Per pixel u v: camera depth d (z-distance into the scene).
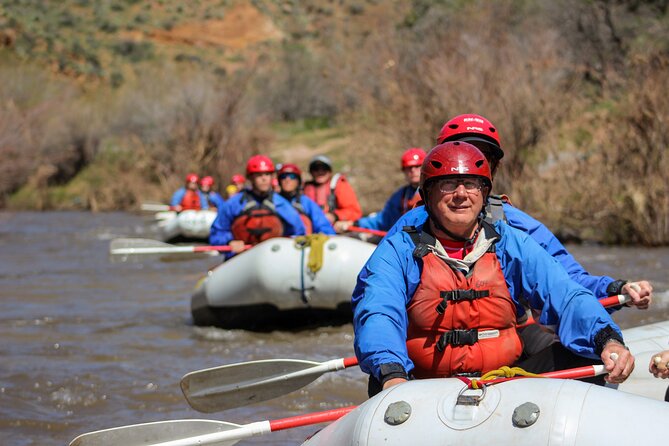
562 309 4.68
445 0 48.00
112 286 16.55
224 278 11.90
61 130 53.56
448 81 23.75
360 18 91.69
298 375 5.60
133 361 9.82
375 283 4.76
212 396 5.72
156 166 46.19
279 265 11.51
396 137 24.73
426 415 3.84
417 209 5.30
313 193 14.92
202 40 91.81
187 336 11.40
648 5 33.38
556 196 22.62
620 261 17.77
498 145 6.02
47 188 51.03
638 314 11.75
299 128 50.03
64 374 9.16
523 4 33.41
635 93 21.62
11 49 81.81
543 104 22.94
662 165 21.12
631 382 5.71
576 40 32.41
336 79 30.00
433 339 4.86
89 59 84.44
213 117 42.59
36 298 14.95
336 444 4.05
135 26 91.88
